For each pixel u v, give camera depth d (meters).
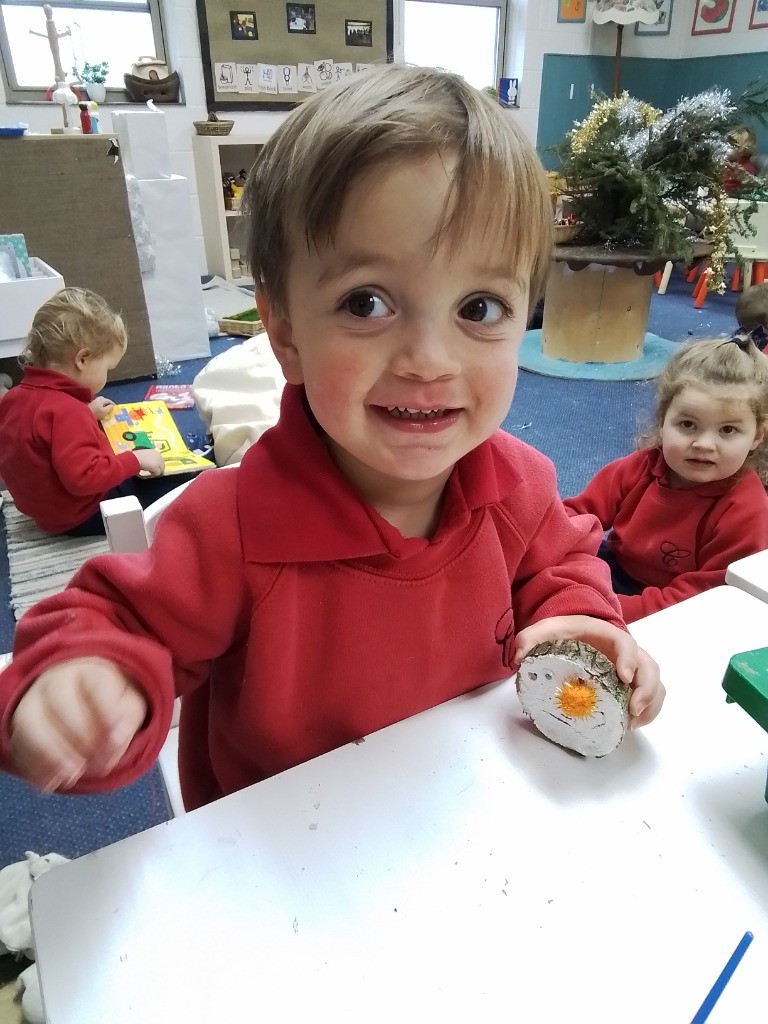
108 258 2.51
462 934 0.37
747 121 4.03
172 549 0.50
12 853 1.01
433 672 0.58
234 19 3.54
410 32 3.97
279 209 0.43
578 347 2.82
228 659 0.57
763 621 0.60
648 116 2.63
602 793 0.45
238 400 1.80
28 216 2.34
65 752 0.37
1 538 1.77
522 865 0.40
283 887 0.39
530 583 0.64
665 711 0.51
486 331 0.43
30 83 3.31
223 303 3.52
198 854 0.40
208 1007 0.34
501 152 0.40
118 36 3.48
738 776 0.46
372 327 0.41
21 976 0.83
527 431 2.28
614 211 2.71
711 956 0.36
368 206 0.39
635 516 1.21
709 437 1.07
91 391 1.67
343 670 0.55
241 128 3.78
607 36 4.30
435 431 0.44
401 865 0.40
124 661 0.41
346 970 0.35
